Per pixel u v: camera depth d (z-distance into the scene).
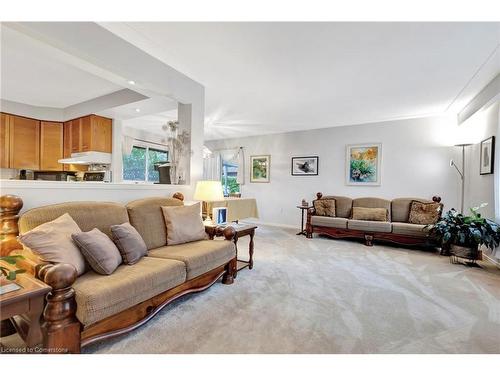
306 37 2.32
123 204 2.60
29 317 1.44
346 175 5.66
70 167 4.62
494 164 3.41
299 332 1.79
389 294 2.44
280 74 3.13
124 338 1.69
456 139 4.55
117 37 2.34
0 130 3.97
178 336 1.73
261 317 1.99
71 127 4.38
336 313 2.07
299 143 6.28
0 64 2.85
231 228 2.82
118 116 4.25
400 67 2.90
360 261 3.53
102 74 2.49
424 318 2.00
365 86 3.48
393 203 4.87
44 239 1.60
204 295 2.37
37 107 4.34
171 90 2.96
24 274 1.47
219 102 4.21
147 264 1.98
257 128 6.13
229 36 2.33
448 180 4.71
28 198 1.99
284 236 5.23
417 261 3.55
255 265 3.31
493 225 3.24
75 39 2.03
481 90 3.53
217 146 7.55
